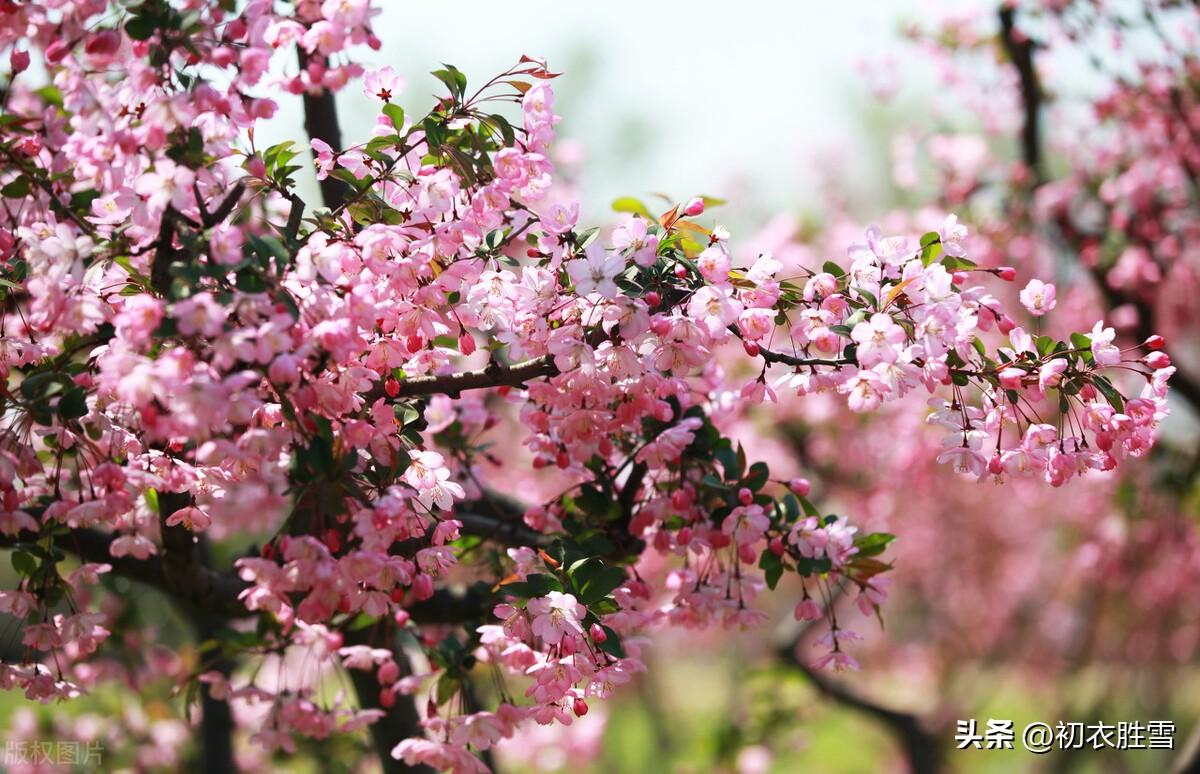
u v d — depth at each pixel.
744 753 4.62
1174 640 7.54
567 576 2.51
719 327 2.48
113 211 2.53
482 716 2.51
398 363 2.51
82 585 3.20
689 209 2.54
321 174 2.56
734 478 2.65
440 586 2.78
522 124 2.59
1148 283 4.71
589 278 2.47
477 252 2.55
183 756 3.95
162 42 2.43
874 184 7.73
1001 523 7.46
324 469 2.42
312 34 2.44
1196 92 4.40
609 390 2.50
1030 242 4.95
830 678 4.94
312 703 2.52
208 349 2.40
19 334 2.56
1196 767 3.47
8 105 2.60
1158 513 5.53
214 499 2.54
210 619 3.07
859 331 2.47
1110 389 2.51
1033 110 4.60
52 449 2.57
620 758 6.99
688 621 2.67
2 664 2.54
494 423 2.88
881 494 5.73
